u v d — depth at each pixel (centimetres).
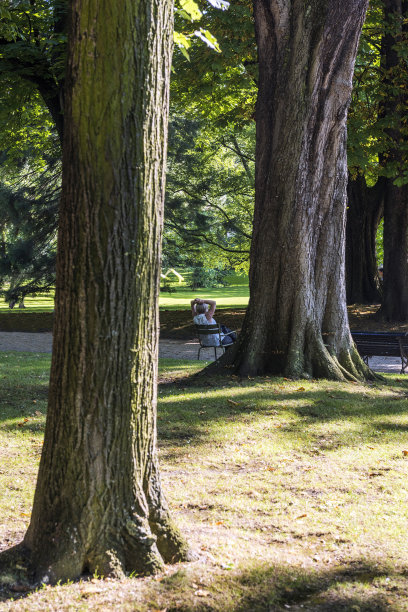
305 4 945
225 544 393
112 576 338
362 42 1750
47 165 2880
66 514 343
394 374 1244
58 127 1589
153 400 359
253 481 548
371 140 1988
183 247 3178
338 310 1029
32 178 3025
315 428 723
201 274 3950
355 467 588
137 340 344
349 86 982
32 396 888
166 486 532
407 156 1933
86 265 329
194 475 566
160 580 335
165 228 3147
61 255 337
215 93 1997
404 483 541
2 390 921
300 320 993
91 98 321
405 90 1861
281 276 998
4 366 1228
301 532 430
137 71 324
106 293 331
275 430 714
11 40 1377
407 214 2147
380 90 1828
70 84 327
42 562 340
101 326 333
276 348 1005
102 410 340
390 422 752
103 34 318
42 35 1501
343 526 442
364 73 1847
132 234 331
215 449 647
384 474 568
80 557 341
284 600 323
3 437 679
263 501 500
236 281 7331
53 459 348
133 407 348
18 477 550
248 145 3088
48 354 1538
